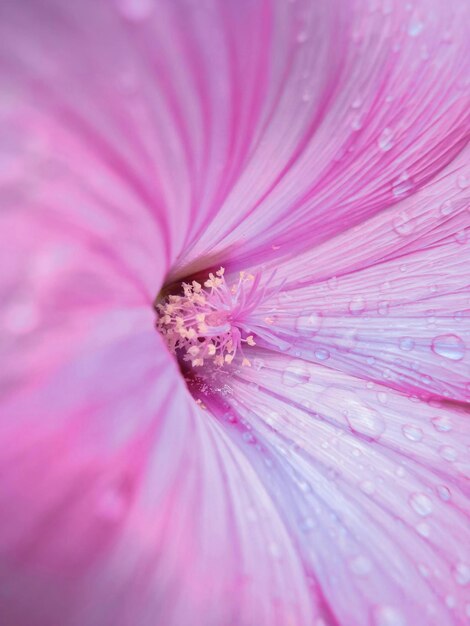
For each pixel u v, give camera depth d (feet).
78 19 0.25
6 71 0.25
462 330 0.35
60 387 0.25
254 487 0.31
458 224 0.35
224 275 0.35
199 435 0.30
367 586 0.30
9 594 0.26
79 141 0.25
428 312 0.35
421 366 0.35
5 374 0.25
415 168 0.34
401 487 0.33
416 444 0.34
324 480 0.32
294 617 0.29
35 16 0.25
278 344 0.35
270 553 0.29
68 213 0.25
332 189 0.34
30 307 0.25
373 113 0.33
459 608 0.31
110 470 0.26
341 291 0.36
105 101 0.26
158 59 0.26
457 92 0.34
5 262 0.25
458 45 0.33
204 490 0.28
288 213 0.34
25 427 0.25
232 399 0.34
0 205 0.25
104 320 0.26
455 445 0.34
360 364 0.35
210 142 0.29
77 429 0.25
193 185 0.29
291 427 0.34
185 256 0.33
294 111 0.31
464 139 0.34
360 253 0.36
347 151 0.33
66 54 0.25
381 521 0.32
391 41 0.32
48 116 0.25
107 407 0.26
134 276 0.27
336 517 0.31
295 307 0.35
